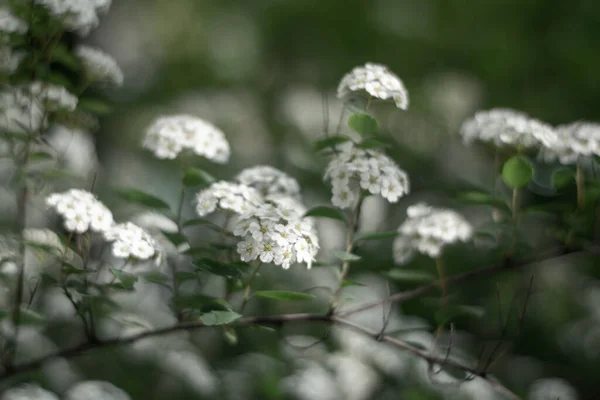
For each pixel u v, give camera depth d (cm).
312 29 1104
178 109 1064
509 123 383
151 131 366
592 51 1005
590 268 880
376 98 360
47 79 376
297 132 960
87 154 527
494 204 391
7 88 388
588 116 998
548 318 800
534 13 1038
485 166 952
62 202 315
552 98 1013
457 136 988
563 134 392
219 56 1148
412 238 427
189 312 340
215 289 506
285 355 546
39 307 493
